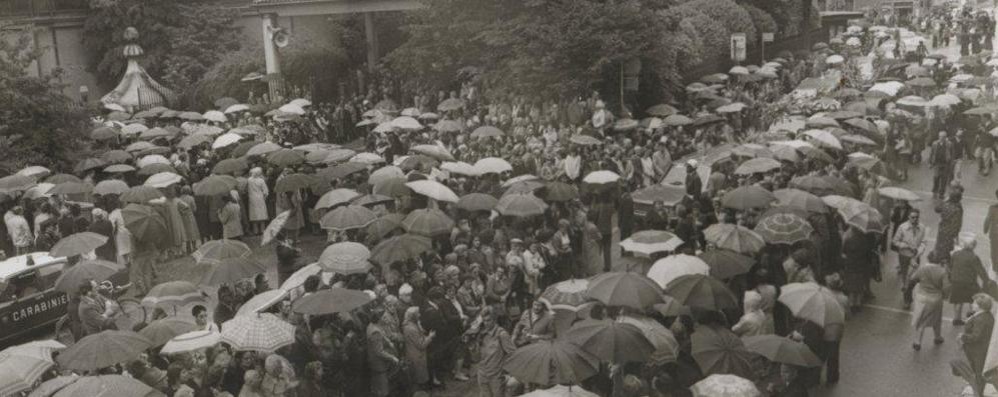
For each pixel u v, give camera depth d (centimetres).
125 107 4109
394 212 1988
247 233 2312
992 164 2791
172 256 2147
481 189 2028
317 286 1300
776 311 1376
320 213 2294
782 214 1493
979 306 1191
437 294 1331
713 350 1017
